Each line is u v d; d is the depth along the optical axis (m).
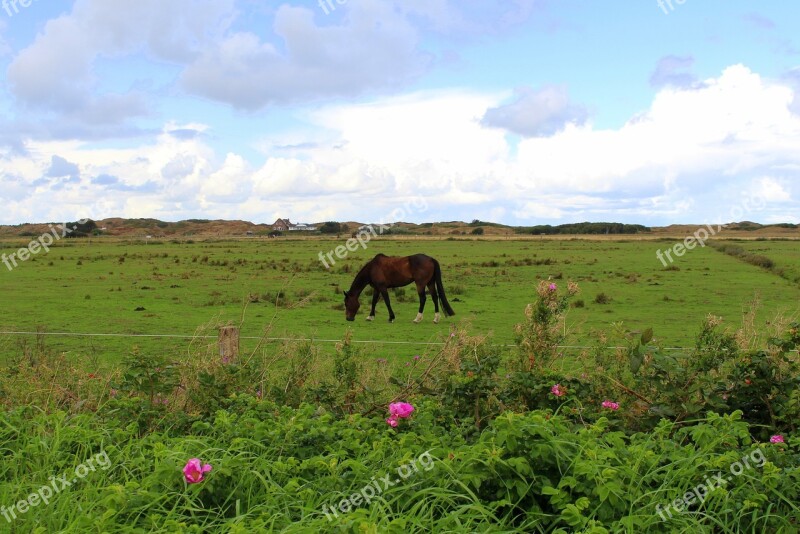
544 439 3.46
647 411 4.75
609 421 4.54
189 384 5.65
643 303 18.08
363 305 18.48
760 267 32.38
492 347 5.66
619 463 3.51
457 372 5.34
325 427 4.13
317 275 27.52
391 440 4.03
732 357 4.85
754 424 4.55
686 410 4.56
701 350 4.92
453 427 4.51
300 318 15.46
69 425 4.62
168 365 5.75
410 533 3.05
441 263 36.12
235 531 2.93
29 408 5.10
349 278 26.19
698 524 3.16
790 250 46.41
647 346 5.02
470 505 3.13
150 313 15.72
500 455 3.38
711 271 29.98
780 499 3.41
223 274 27.62
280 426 4.17
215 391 5.30
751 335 5.86
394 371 6.80
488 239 91.56
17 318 14.92
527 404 5.00
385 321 15.32
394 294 20.95
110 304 17.56
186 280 24.86
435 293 15.34
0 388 5.84
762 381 4.62
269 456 4.00
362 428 4.48
